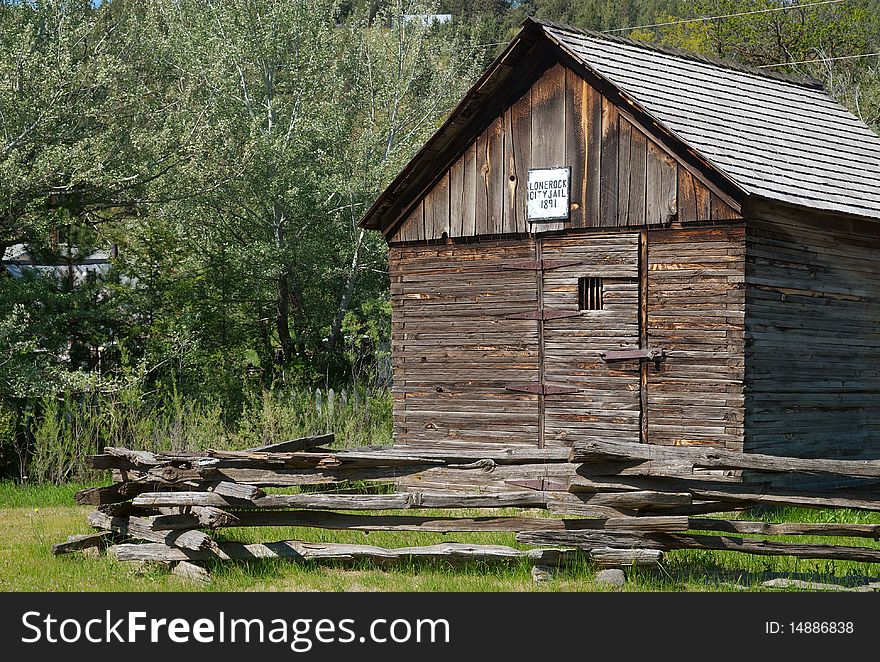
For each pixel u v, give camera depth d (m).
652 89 14.69
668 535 9.32
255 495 10.09
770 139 15.00
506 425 15.15
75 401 20.17
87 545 10.93
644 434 13.91
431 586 9.20
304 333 26.20
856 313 14.95
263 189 25.08
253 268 25.41
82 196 22.98
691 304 13.59
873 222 14.80
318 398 21.25
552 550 9.41
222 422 21.20
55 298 21.56
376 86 29.17
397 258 16.38
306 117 26.14
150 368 22.62
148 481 10.66
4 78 20.22
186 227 25.03
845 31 43.72
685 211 13.65
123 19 25.48
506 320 15.22
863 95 36.28
